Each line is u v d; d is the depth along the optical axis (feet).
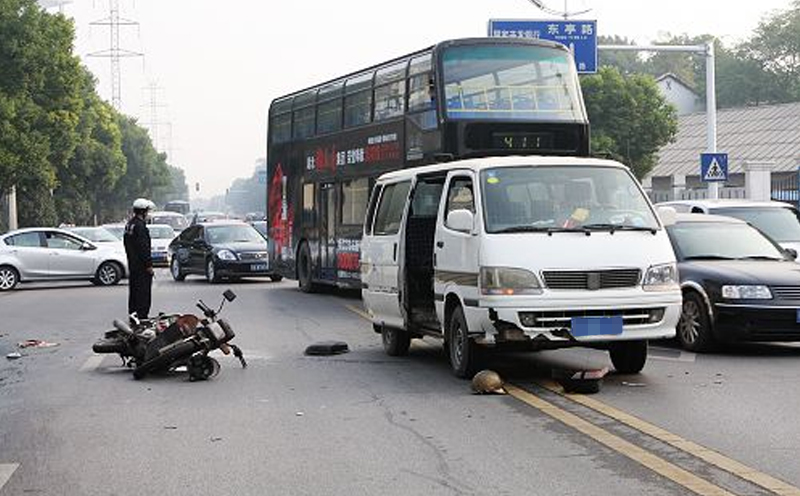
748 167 119.34
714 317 47.01
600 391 37.63
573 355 47.60
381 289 47.60
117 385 41.24
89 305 82.43
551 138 65.46
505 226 39.17
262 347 52.11
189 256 110.63
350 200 80.64
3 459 28.73
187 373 43.91
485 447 28.94
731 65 303.07
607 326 38.01
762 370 42.55
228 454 28.76
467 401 36.17
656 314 38.65
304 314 69.72
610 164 42.22
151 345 42.57
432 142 65.77
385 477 25.89
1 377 44.45
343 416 33.91
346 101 81.76
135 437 31.24
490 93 65.10
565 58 67.15
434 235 43.57
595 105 172.35
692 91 298.35
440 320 42.45
